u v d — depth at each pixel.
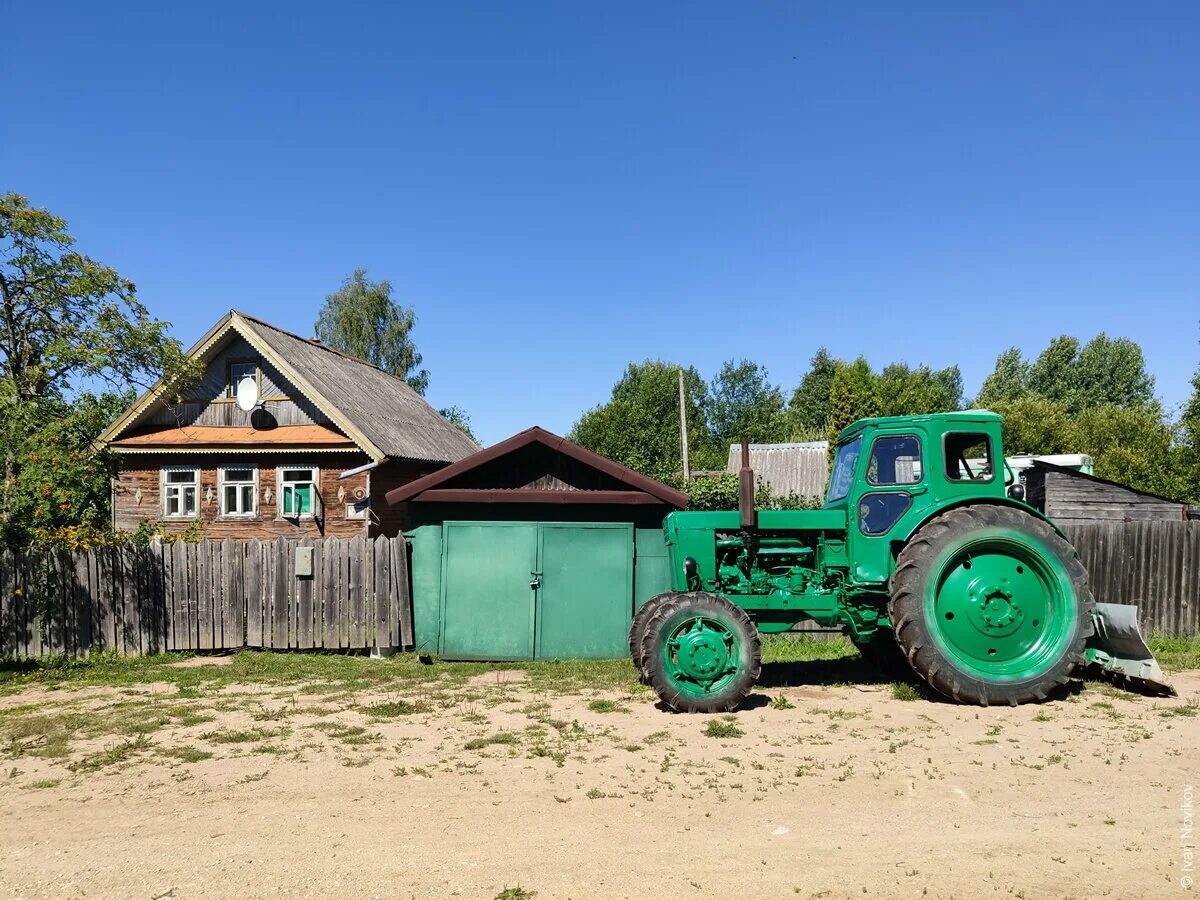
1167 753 5.82
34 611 11.33
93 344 14.62
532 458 11.86
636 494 11.23
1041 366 52.25
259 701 8.33
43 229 14.12
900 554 7.56
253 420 20.69
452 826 4.68
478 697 8.30
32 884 4.03
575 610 11.20
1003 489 8.01
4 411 12.45
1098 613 8.14
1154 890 3.72
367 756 6.16
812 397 64.56
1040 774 5.40
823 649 10.52
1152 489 27.64
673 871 4.01
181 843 4.52
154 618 11.58
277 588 11.59
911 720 6.90
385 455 19.30
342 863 4.19
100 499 20.55
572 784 5.38
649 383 55.31
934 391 50.44
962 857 4.12
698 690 7.31
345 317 40.56
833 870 4.00
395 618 11.39
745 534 8.35
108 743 6.75
